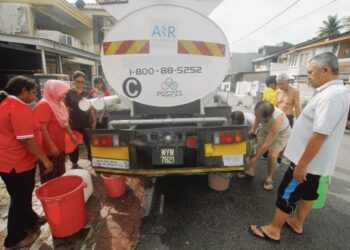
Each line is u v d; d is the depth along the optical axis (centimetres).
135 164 244
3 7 1172
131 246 218
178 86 260
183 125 273
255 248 218
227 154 240
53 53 1106
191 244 222
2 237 231
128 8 277
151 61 252
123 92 260
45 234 234
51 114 266
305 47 2117
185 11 242
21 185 211
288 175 211
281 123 283
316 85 191
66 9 1334
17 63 1038
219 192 323
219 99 319
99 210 276
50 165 220
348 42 1683
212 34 250
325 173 199
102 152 247
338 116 169
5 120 192
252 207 287
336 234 239
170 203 295
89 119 382
